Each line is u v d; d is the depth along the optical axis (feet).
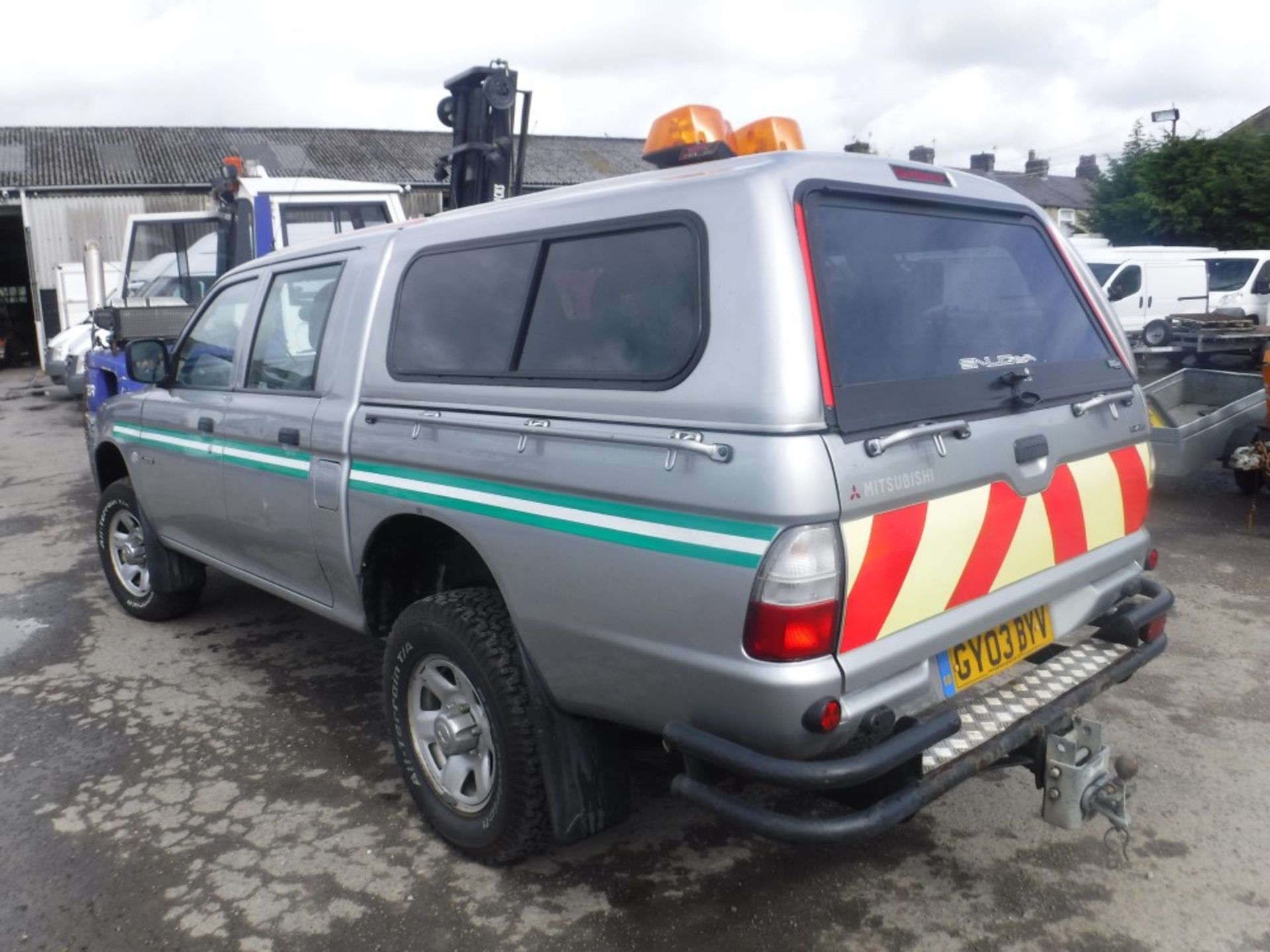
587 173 102.01
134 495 17.31
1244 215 86.89
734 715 7.78
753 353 7.64
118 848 11.07
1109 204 95.40
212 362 14.65
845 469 7.50
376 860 10.71
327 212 29.37
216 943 9.48
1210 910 9.52
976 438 8.56
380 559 11.60
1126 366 10.84
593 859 10.57
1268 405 22.57
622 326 8.71
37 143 91.50
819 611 7.40
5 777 12.73
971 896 9.80
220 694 15.10
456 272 10.53
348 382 11.50
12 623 18.52
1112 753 12.38
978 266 9.71
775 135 10.69
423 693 10.89
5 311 92.32
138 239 31.19
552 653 9.15
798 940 9.27
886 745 7.70
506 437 9.41
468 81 20.65
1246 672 14.67
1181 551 20.95
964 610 8.57
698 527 7.79
